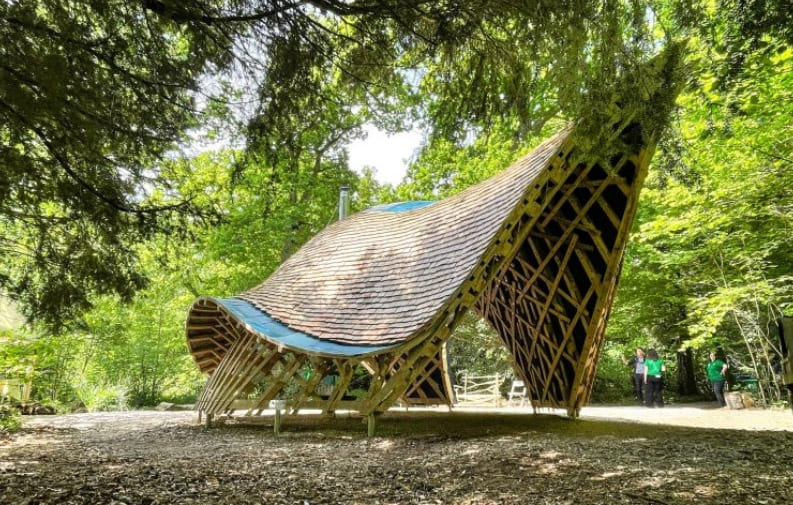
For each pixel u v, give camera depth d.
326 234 14.87
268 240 21.84
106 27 5.16
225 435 9.60
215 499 4.45
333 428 10.40
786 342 9.14
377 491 4.80
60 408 17.77
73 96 4.91
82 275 6.16
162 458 6.79
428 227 11.28
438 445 7.57
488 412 14.73
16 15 4.37
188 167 6.81
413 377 8.40
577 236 9.96
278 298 11.94
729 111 7.92
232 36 5.49
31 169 5.09
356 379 23.59
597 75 4.63
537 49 5.00
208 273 24.53
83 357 22.08
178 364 24.39
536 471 5.49
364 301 10.12
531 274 11.04
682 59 5.76
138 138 5.82
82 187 5.61
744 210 11.54
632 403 21.41
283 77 5.82
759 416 12.00
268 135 6.34
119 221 6.08
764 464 5.69
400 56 5.90
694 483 4.81
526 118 5.88
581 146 5.35
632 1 4.61
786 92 9.77
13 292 6.07
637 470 5.41
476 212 10.02
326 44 5.78
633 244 17.11
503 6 4.87
